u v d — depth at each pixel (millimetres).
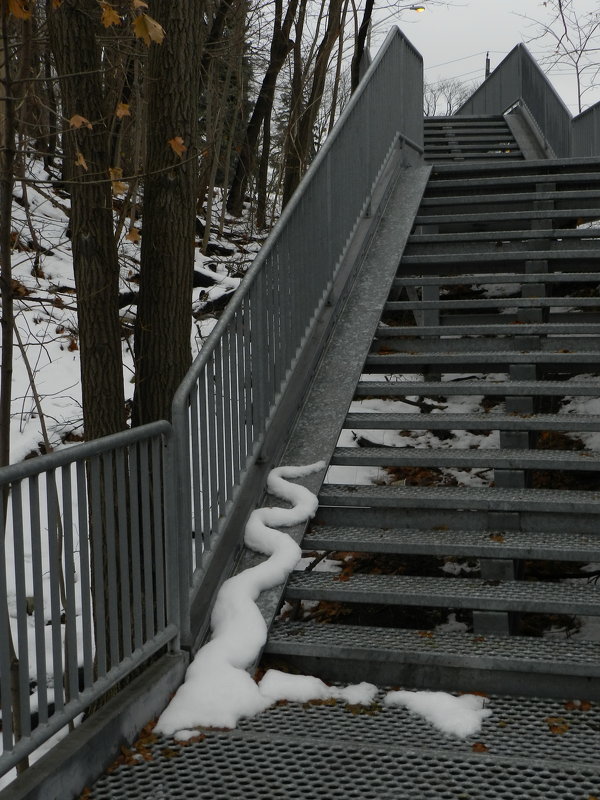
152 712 2912
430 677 3164
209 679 3039
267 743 2766
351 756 2680
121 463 2863
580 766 2572
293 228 4582
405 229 6363
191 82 4055
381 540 3779
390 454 4336
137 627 2936
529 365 4965
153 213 4121
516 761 2611
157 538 3098
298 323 4680
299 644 3270
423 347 5371
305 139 10023
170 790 2523
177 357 4203
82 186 4035
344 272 5578
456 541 3744
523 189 7242
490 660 3090
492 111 16906
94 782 2568
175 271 4145
